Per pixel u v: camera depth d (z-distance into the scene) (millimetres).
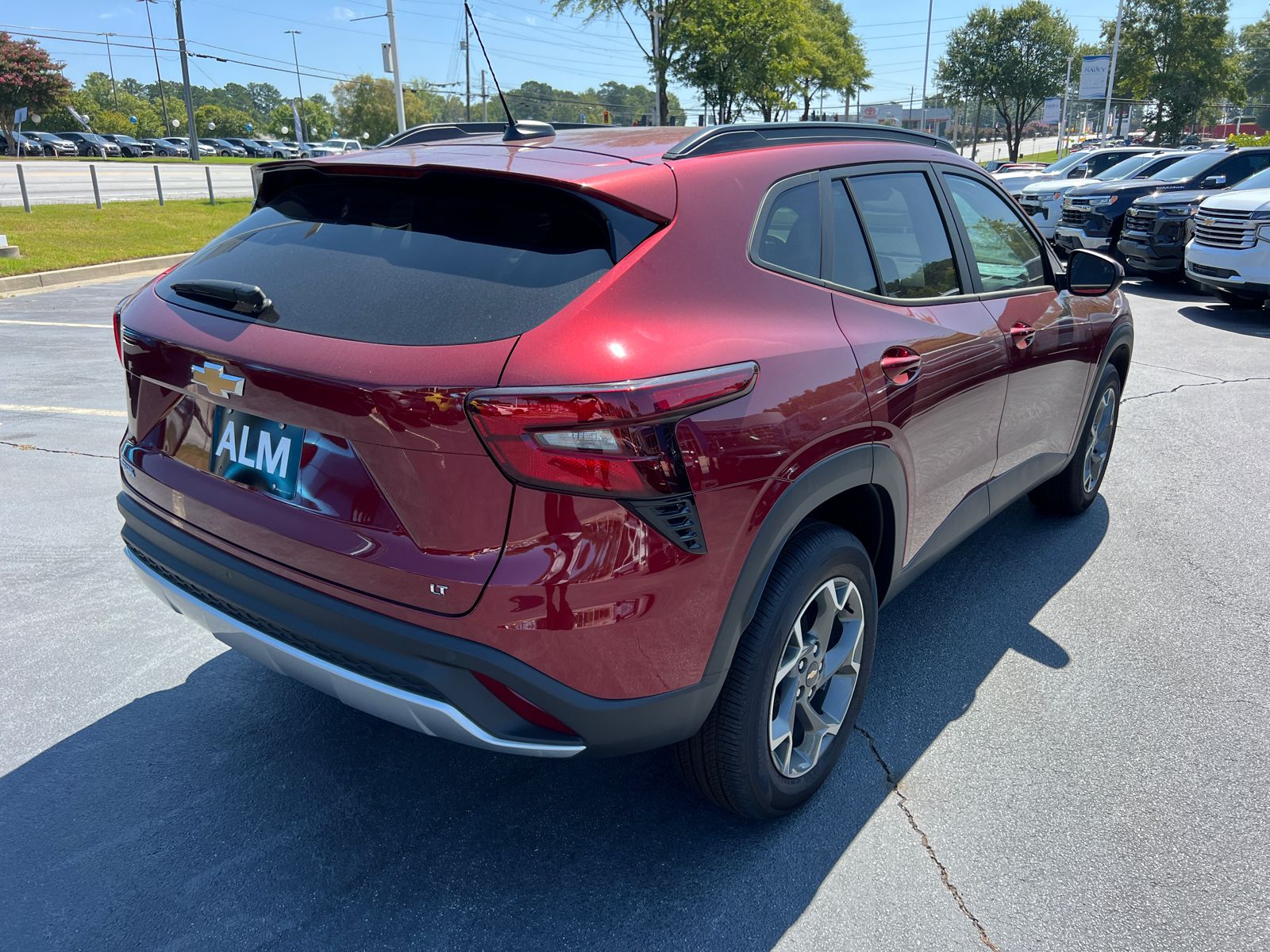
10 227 15672
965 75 52875
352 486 1968
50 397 6508
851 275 2559
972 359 2924
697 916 2203
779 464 2082
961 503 3170
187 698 3055
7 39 59000
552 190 2035
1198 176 13297
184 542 2299
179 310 2301
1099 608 3756
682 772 2359
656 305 1961
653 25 27562
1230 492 5035
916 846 2439
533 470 1779
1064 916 2215
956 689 3180
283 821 2496
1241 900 2268
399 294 1983
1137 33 50719
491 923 2172
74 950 2068
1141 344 9102
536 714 1932
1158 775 2734
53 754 2746
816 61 41375
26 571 3908
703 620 2020
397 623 1912
